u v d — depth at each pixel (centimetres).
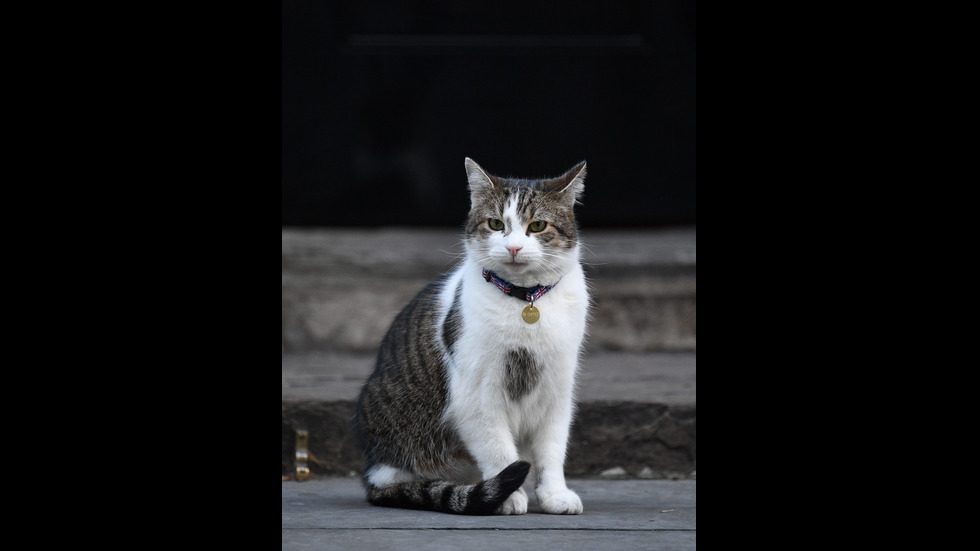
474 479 714
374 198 1258
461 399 658
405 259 1136
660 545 554
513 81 1252
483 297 659
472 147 1257
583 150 1259
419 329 698
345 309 1124
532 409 674
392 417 698
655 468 848
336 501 722
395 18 1241
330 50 1236
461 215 1260
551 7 1247
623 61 1250
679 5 1239
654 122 1255
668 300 1116
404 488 676
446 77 1249
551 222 661
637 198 1263
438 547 544
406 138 1255
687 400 852
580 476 850
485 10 1245
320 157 1247
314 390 895
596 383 934
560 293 670
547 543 557
